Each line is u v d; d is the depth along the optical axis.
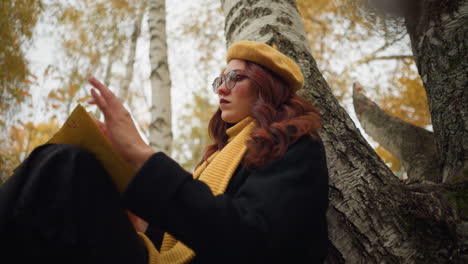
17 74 4.74
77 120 0.68
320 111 1.32
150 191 0.66
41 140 5.71
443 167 1.44
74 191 0.60
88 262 0.60
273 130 0.90
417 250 1.03
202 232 0.64
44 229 0.57
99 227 0.62
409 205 1.11
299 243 0.72
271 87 1.07
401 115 5.62
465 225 1.06
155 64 4.38
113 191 0.69
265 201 0.70
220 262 0.64
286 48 1.54
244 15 1.74
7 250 0.58
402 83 5.75
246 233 0.64
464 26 1.53
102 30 6.40
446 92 1.49
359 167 1.18
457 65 1.49
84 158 0.65
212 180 0.94
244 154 0.97
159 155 0.69
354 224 1.08
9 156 5.21
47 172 0.61
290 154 0.84
